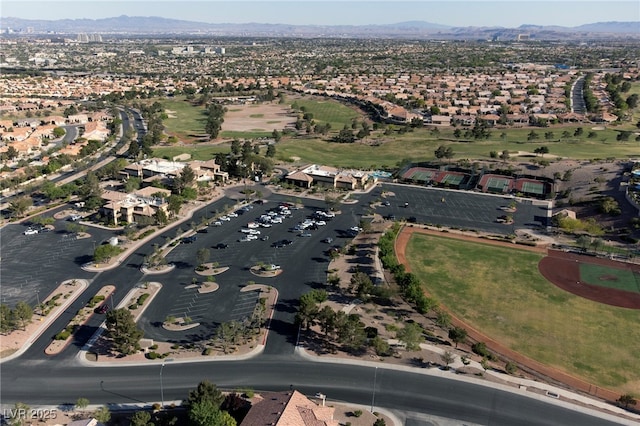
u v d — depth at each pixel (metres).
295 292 122.06
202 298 118.12
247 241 151.88
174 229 161.00
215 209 180.38
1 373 91.62
